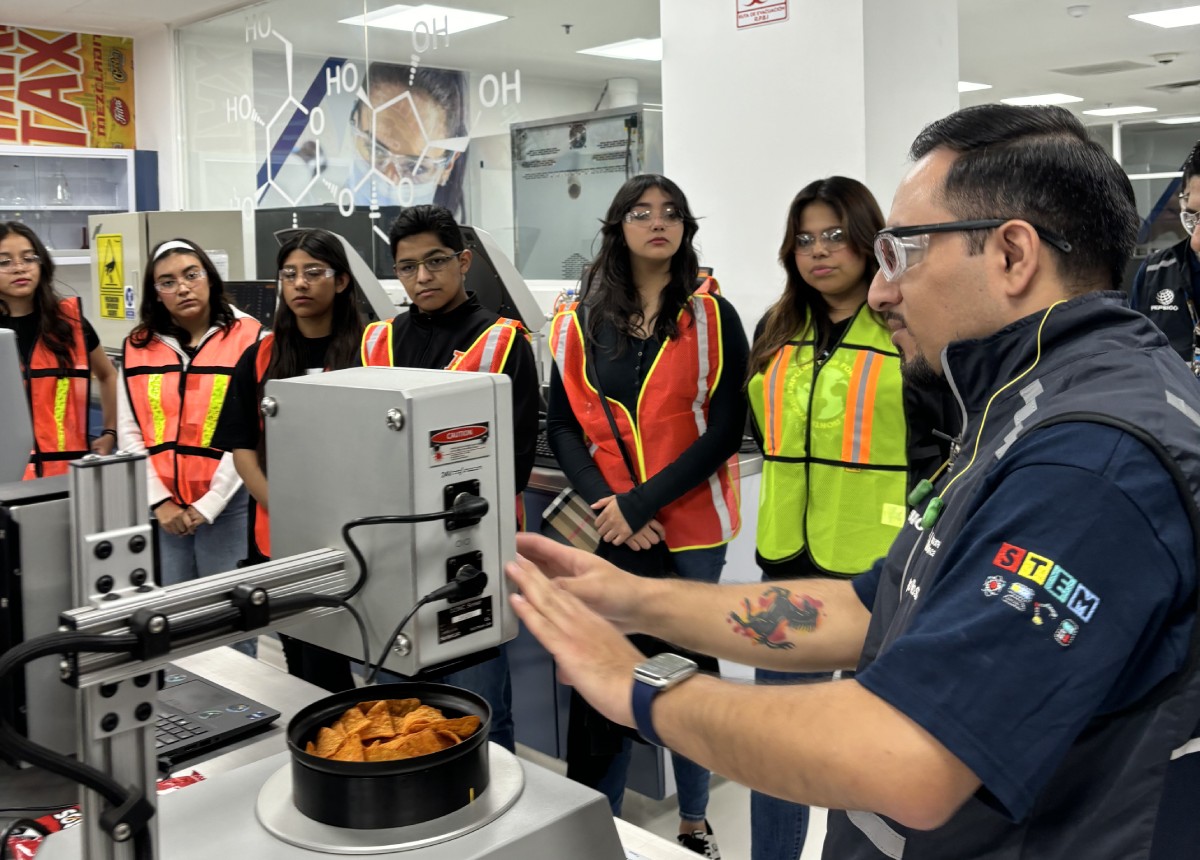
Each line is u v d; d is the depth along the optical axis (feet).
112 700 2.58
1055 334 2.78
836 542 7.13
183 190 22.26
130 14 20.48
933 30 10.62
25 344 11.27
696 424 7.88
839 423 7.11
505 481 3.19
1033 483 2.47
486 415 3.10
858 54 9.77
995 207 2.81
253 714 4.23
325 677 8.20
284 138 19.47
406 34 16.83
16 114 21.39
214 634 2.65
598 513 7.79
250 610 2.70
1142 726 2.50
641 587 3.88
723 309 8.01
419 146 16.79
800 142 10.32
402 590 2.99
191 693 4.45
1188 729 2.49
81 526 2.53
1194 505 2.40
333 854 2.89
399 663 3.03
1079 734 2.51
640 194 7.69
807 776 2.47
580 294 8.73
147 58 22.38
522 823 3.06
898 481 6.97
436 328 8.07
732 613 3.81
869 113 9.87
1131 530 2.36
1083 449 2.44
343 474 3.12
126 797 2.62
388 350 8.23
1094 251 2.81
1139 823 2.50
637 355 7.88
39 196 21.47
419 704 3.49
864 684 2.48
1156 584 2.37
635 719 2.87
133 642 2.47
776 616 3.80
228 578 2.75
